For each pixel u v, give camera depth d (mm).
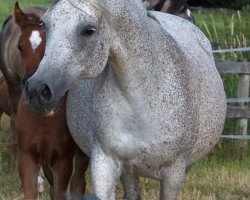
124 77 8219
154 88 8383
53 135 9883
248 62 17516
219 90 9867
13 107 12641
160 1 13664
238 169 15844
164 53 8586
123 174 9547
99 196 8453
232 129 17797
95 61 7785
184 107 8656
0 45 12859
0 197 13203
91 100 8711
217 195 13797
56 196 10102
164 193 8891
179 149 8695
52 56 7523
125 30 8070
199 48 9969
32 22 10430
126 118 8359
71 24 7605
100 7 7773
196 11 47312
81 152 10625
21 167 9938
